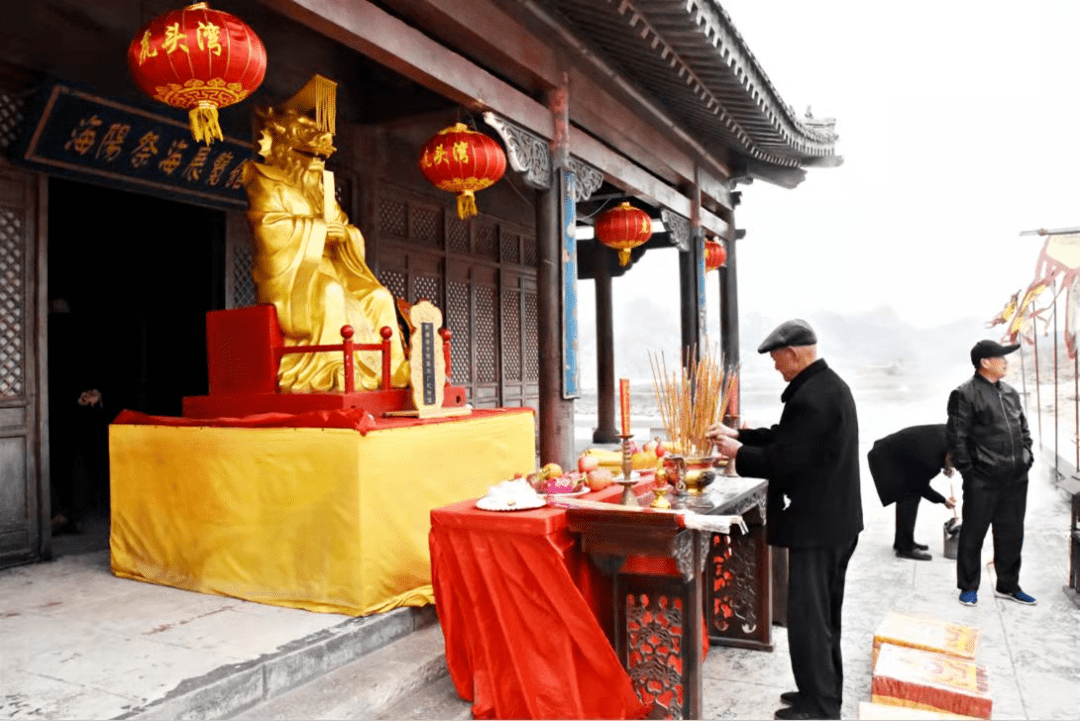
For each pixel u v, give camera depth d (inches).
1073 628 163.3
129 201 282.4
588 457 150.9
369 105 305.4
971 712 116.2
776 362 130.9
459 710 125.5
